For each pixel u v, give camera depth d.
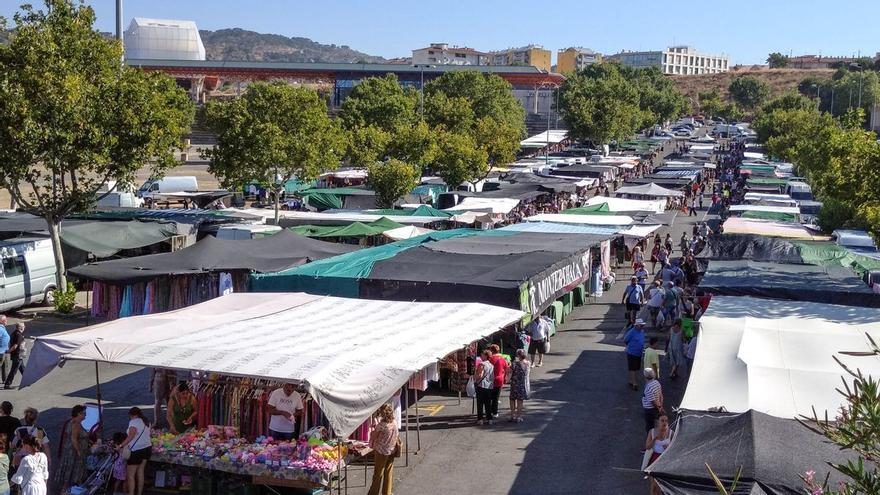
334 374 11.91
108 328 14.26
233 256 23.53
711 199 65.62
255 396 13.56
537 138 100.56
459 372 18.38
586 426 16.09
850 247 30.09
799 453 10.18
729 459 10.05
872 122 131.62
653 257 35.38
